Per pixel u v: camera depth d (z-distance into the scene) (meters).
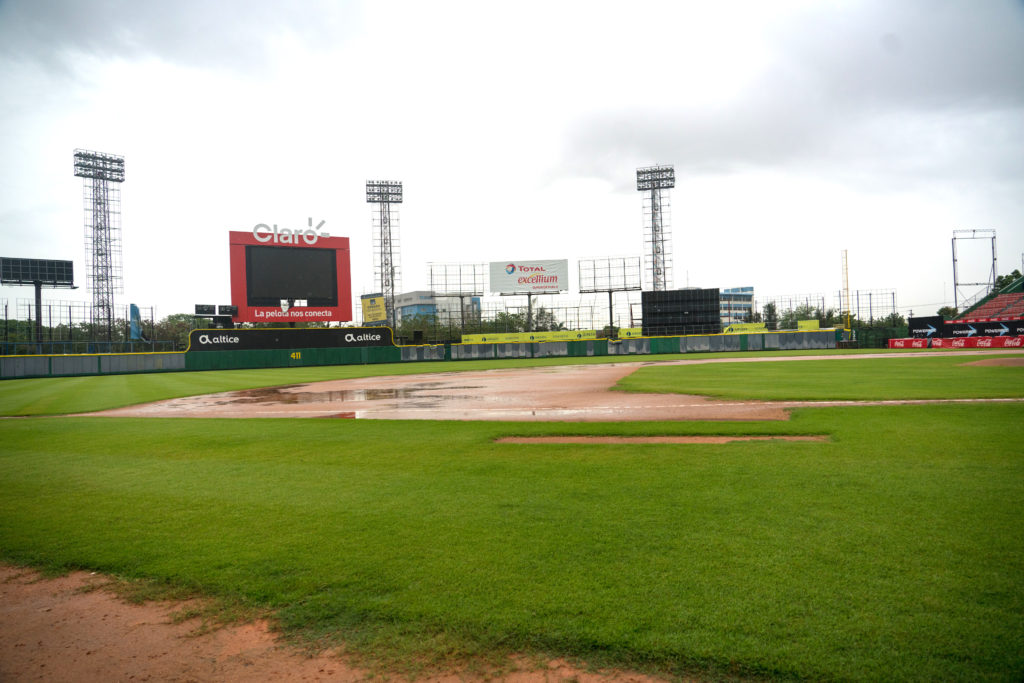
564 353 63.50
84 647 3.97
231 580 4.82
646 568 4.70
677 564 4.75
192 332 49.91
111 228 64.50
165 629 4.15
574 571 4.69
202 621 4.23
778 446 9.40
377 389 26.36
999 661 3.31
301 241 53.25
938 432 10.03
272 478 8.19
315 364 54.84
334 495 7.18
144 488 7.81
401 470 8.45
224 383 33.03
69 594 4.77
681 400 17.47
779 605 4.02
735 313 124.25
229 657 3.76
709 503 6.34
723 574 4.53
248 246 51.34
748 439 10.26
